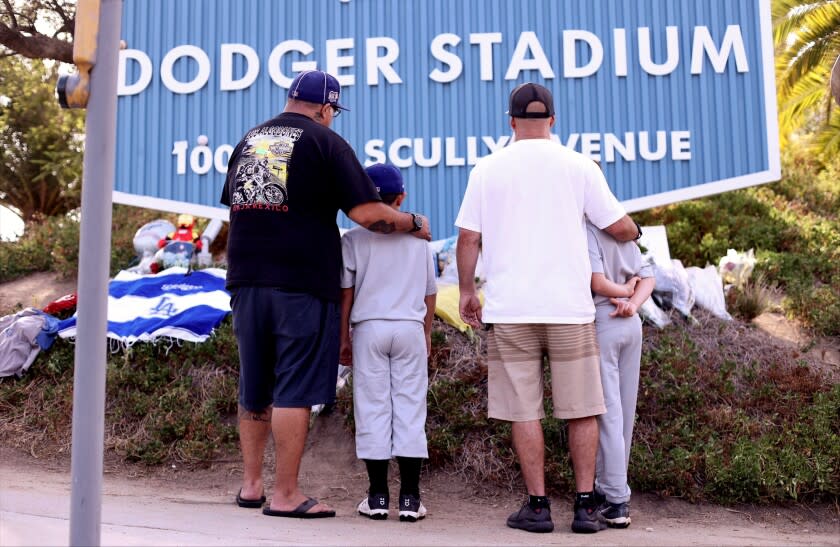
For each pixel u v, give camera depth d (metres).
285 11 8.36
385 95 8.14
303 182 3.77
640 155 7.84
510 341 3.79
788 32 11.40
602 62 7.96
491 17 8.12
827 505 4.87
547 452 5.06
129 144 8.35
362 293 4.11
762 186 10.74
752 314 7.08
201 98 8.35
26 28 8.00
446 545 3.15
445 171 8.02
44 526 2.94
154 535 2.97
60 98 2.16
